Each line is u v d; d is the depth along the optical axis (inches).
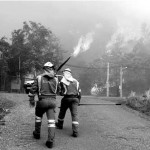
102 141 309.0
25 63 2049.7
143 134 349.7
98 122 406.0
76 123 321.1
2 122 361.4
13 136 305.7
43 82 293.7
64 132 336.2
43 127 350.3
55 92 296.4
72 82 331.3
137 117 480.4
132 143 306.8
